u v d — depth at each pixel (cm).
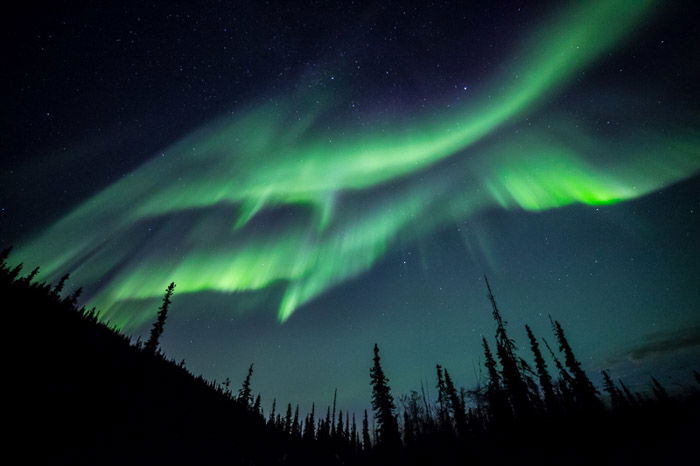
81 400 3250
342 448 7638
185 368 7775
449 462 3994
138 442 3017
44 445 2277
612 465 2697
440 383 6066
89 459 2352
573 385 4628
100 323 6519
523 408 4412
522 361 4778
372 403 5028
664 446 2803
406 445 5241
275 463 4019
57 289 6419
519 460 3406
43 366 3469
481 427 5097
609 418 4272
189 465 2930
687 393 4838
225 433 4919
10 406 2508
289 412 8850
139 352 6241
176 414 4469
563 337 5009
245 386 8469
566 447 3525
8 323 3922
